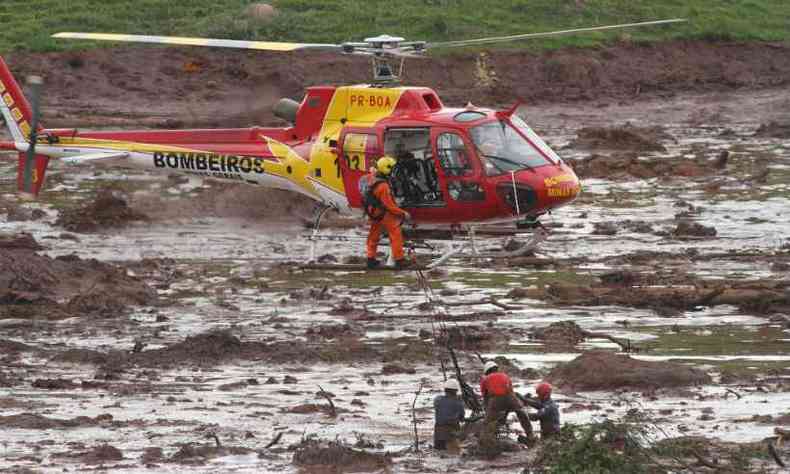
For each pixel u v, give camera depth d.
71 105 186.62
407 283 95.00
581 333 79.06
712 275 96.62
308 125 90.19
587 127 189.25
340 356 73.94
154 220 120.38
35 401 64.31
